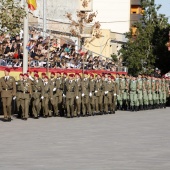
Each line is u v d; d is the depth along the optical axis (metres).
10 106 33.84
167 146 22.38
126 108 49.19
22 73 36.81
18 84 35.44
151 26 72.88
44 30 49.16
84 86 40.09
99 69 52.47
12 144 22.77
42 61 42.84
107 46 83.25
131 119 37.12
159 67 72.88
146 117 39.25
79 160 18.58
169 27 72.12
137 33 73.88
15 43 39.47
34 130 28.47
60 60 45.12
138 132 28.00
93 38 71.75
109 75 43.25
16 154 19.92
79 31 70.75
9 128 29.38
